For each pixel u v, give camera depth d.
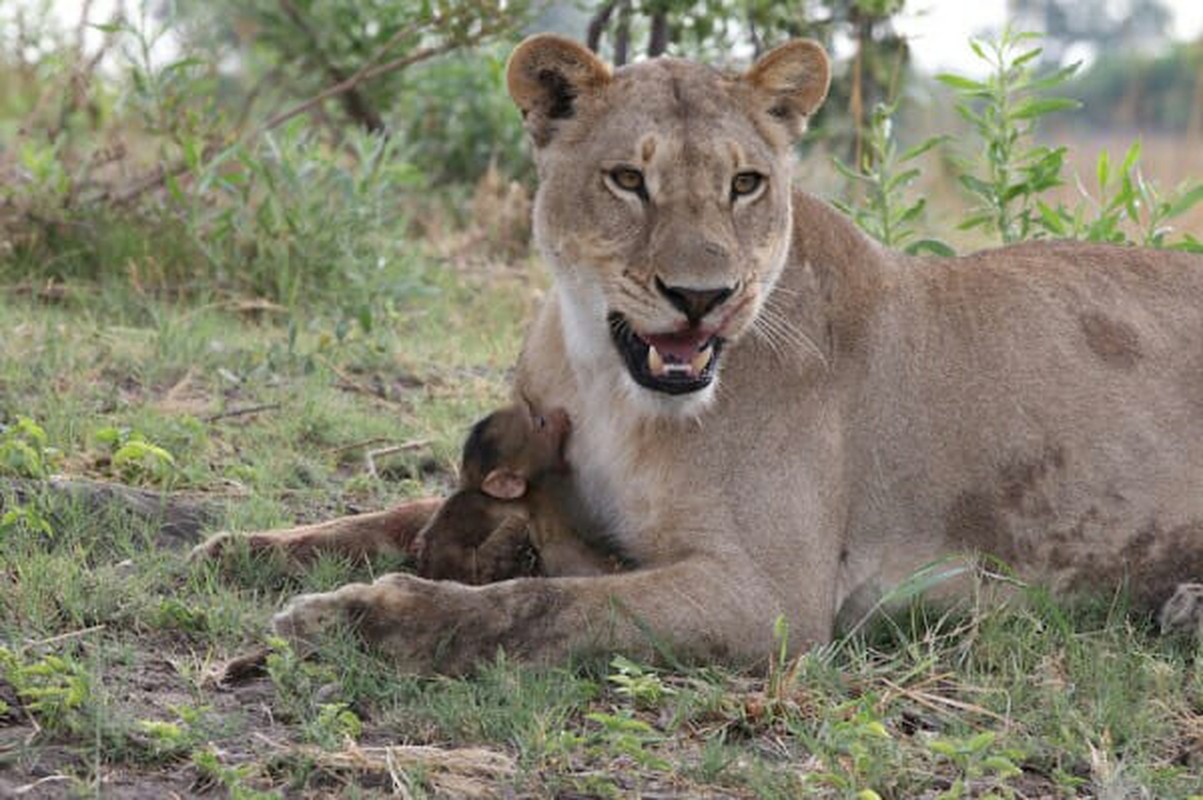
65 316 13.91
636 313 8.20
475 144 20.16
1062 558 8.98
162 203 15.99
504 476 8.92
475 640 7.67
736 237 8.23
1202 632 8.45
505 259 17.88
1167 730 7.51
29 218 15.28
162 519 9.40
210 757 6.39
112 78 18.66
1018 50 16.48
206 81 18.28
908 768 6.84
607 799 6.53
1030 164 13.33
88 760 6.50
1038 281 9.31
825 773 6.68
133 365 12.55
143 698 7.16
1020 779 6.97
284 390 12.39
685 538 8.35
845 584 8.78
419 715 7.16
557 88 8.66
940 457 8.89
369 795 6.41
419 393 12.97
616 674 7.77
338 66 19.39
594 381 8.75
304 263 15.12
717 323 8.10
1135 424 9.06
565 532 8.95
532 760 6.77
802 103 8.75
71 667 6.94
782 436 8.49
